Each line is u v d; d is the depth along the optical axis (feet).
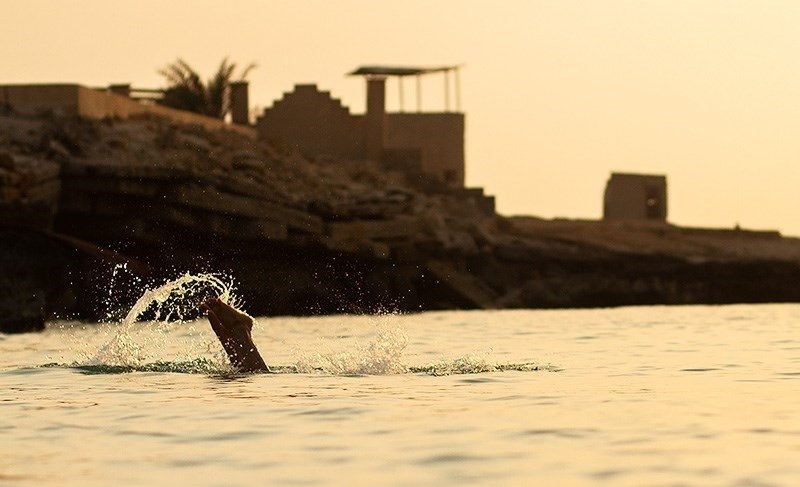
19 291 201.57
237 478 44.11
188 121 370.53
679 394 67.31
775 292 418.10
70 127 285.02
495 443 50.57
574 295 378.73
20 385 73.41
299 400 64.75
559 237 404.57
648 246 421.18
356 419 57.67
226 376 77.82
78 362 88.12
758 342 117.91
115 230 249.75
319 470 45.39
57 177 245.65
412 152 428.56
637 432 52.90
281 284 281.74
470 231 369.91
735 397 65.67
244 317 81.82
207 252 262.06
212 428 55.42
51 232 216.33
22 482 43.73
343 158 426.92
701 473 43.50
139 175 247.91
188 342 115.96
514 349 109.81
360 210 315.58
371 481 43.21
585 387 71.05
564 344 117.39
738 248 445.78
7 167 228.22
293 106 428.97
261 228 271.08
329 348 113.60
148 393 68.33
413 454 48.34
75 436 53.67
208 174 256.32
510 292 366.63
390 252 316.40
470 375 78.38
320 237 293.64
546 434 52.65
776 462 45.39
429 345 117.08
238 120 431.84
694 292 403.75
